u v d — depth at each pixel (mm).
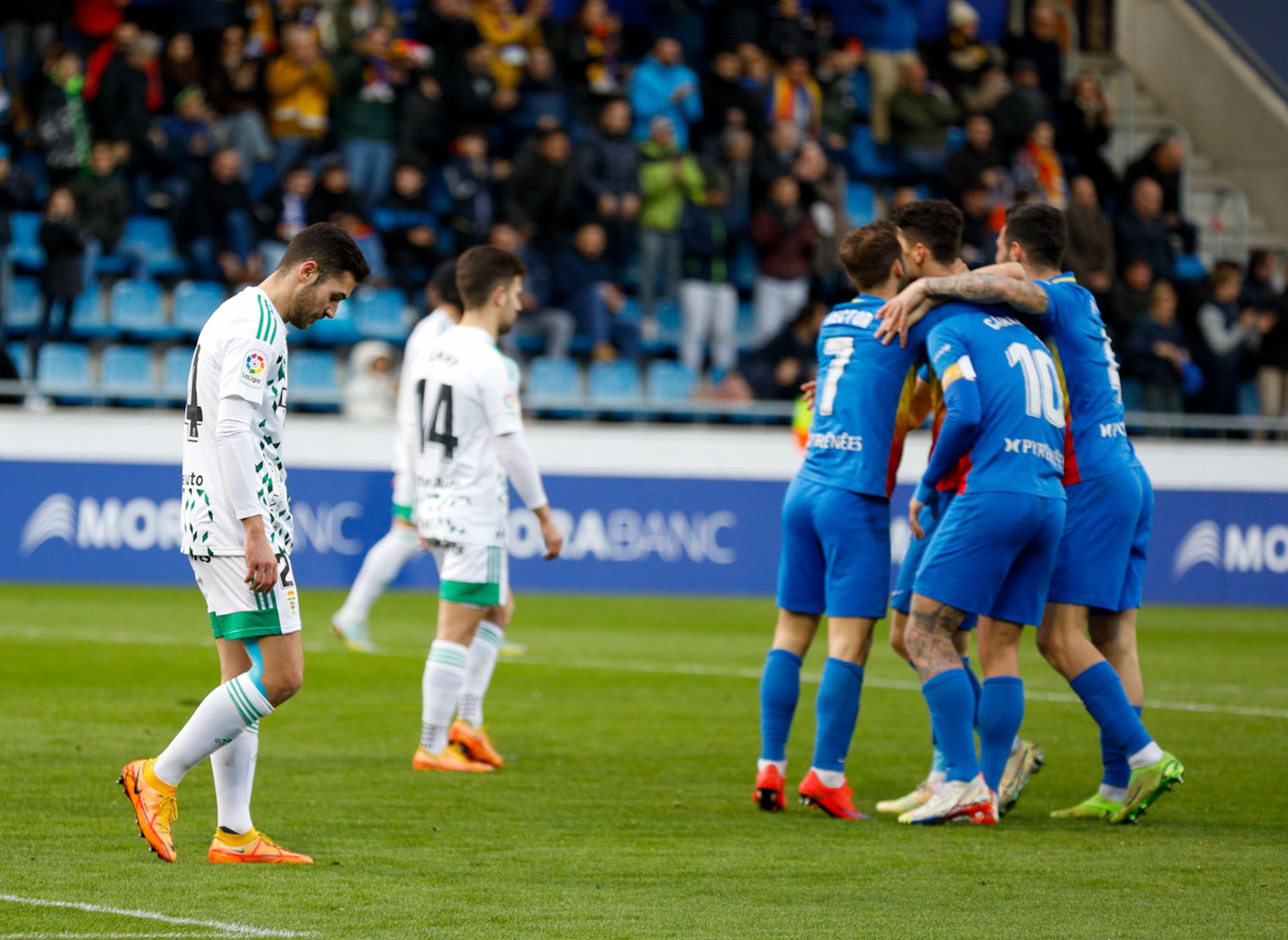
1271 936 14062
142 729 25531
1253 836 19125
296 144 61312
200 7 64188
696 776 23000
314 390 59250
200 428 16188
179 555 55125
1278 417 66812
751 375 61469
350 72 60781
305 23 64188
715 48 70812
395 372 60938
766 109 66062
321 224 16562
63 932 13500
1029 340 20062
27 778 21141
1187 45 82000
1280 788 22688
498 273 23562
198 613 45031
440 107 62500
